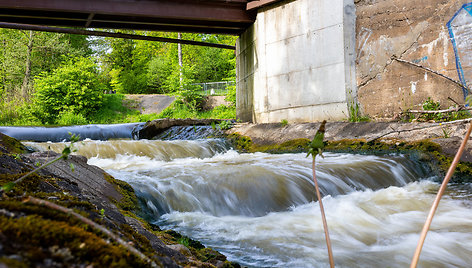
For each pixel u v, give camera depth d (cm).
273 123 1385
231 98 3033
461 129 918
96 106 3145
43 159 467
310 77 1334
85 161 546
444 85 1070
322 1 1294
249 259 409
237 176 723
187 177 712
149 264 147
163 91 4341
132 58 4856
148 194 616
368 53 1211
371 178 791
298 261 405
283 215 604
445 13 1070
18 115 2702
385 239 487
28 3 1247
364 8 1219
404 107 1141
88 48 4678
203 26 1596
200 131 1611
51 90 2872
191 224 553
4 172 296
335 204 646
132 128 1834
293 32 1380
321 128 128
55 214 146
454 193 727
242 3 1498
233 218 601
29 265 106
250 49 1602
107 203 407
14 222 125
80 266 120
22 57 3612
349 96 1237
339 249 448
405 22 1139
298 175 739
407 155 922
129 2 1352
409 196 705
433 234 504
